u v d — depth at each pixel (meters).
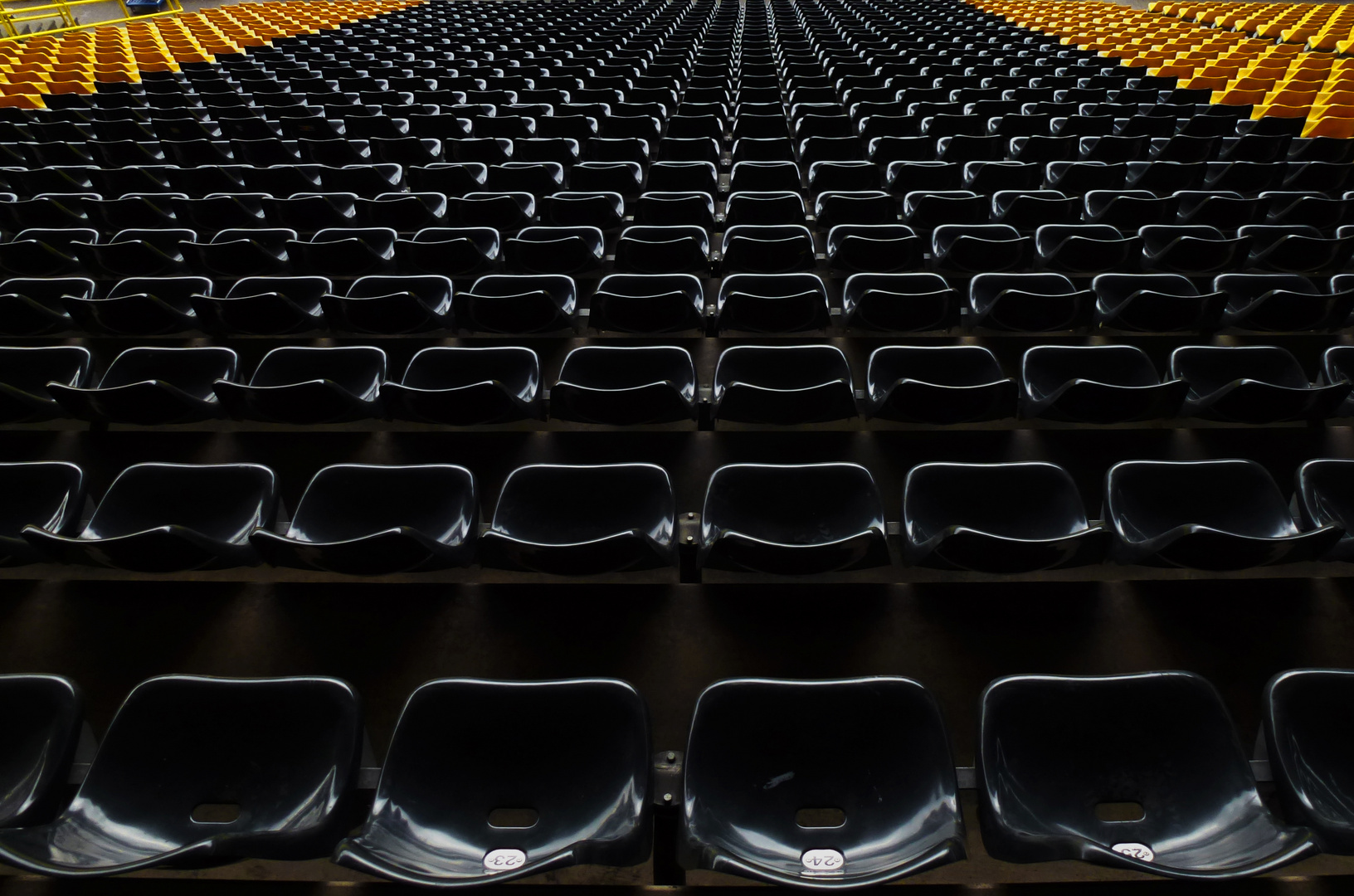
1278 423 3.85
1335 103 9.55
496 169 6.99
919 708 2.02
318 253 5.54
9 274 5.80
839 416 3.59
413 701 2.06
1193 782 1.98
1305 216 6.05
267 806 2.00
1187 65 12.15
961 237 5.16
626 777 1.98
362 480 3.04
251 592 3.02
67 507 3.04
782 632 2.85
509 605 2.95
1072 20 18.20
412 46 14.69
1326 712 2.02
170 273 5.86
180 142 8.47
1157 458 3.73
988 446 3.82
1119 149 7.64
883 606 2.91
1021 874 2.19
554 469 3.01
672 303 4.45
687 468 3.77
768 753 2.04
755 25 19.69
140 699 2.07
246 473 3.08
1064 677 2.06
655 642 2.83
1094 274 5.45
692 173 6.82
